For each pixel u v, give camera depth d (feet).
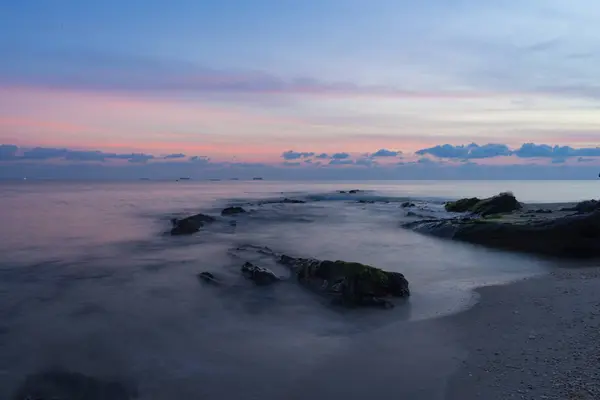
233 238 82.43
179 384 25.02
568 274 49.34
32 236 85.15
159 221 113.19
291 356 28.40
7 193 273.95
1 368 27.35
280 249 68.59
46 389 24.81
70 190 332.39
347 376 25.09
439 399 21.85
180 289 45.50
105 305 40.37
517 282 45.91
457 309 36.81
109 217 123.95
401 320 34.60
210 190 353.72
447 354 27.30
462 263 57.16
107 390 24.66
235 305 39.91
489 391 22.00
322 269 43.55
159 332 33.55
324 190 360.07
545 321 32.04
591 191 312.50
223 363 27.66
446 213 120.26
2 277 51.16
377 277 40.14
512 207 99.81
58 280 49.62
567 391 21.08
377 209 150.92
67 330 34.01
